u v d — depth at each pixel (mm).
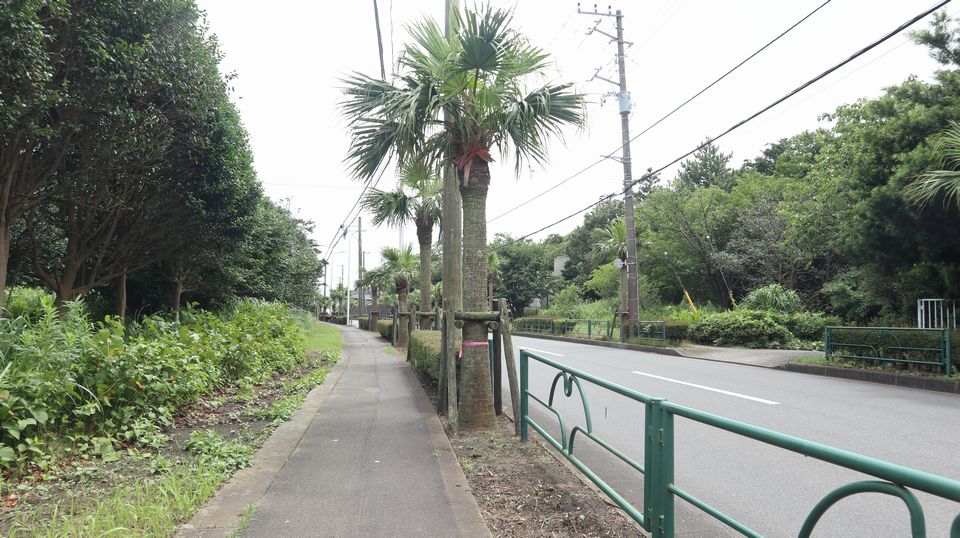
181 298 18859
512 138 6996
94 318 14008
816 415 7934
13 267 10898
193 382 7016
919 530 1559
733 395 9617
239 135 11969
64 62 7363
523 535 3764
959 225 11641
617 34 22562
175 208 11461
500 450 5816
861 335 12461
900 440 6516
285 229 23844
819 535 3959
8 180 7719
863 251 14484
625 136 22656
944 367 10781
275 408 7477
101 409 5527
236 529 3623
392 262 21828
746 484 5090
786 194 23531
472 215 7020
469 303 6977
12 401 4594
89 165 8875
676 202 28141
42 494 4164
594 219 49656
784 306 21656
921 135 12367
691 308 26734
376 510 4039
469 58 6383
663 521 3008
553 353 18859
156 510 3721
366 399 8672
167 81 8750
